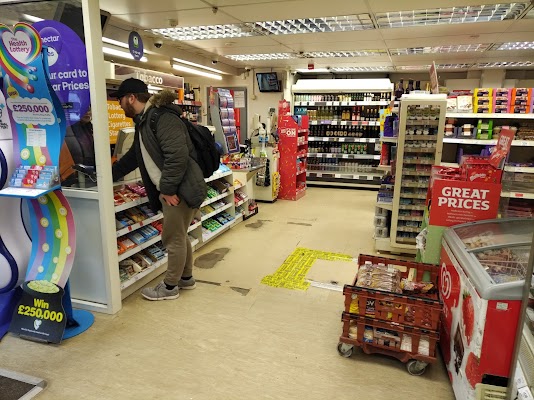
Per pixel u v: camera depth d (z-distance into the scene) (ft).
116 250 9.37
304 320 9.29
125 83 9.11
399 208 13.24
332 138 28.04
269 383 7.06
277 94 29.55
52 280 8.30
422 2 12.62
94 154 8.75
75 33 8.16
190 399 6.63
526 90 15.58
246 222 18.25
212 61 24.48
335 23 15.93
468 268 6.38
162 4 13.01
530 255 5.07
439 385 7.10
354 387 7.00
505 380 5.90
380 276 8.32
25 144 7.94
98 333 8.62
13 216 8.66
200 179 9.59
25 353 7.88
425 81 29.55
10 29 7.13
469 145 17.43
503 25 15.48
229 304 10.04
